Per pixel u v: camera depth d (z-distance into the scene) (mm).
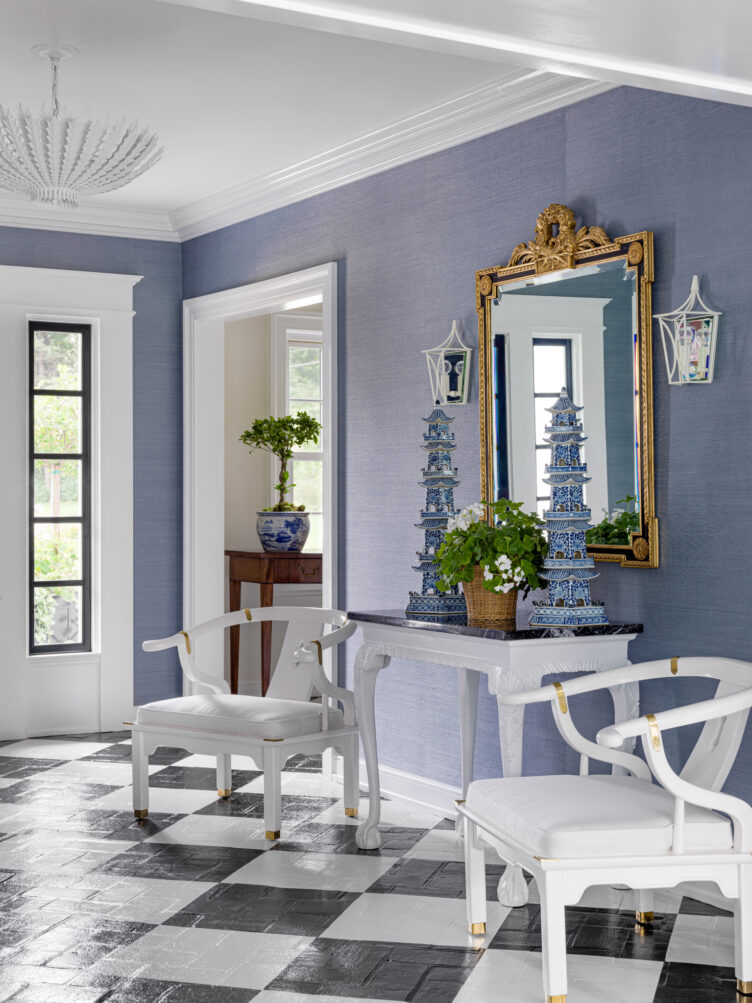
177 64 4254
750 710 3459
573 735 3182
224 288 6293
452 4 2457
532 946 3197
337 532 5398
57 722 6289
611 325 3906
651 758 2729
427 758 4840
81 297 6328
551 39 2658
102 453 6383
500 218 4469
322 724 4426
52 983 2947
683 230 3695
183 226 6508
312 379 7582
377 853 4109
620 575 3938
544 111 4246
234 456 7312
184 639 4762
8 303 6133
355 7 2471
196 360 6543
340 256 5395
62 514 6328
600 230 3965
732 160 3523
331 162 5309
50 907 3521
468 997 2857
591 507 4020
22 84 4473
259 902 3564
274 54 4148
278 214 5844
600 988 2910
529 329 4242
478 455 4562
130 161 4027
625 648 3713
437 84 4414
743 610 3492
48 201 4129
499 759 4445
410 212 4938
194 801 4828
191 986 2928
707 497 3609
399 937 3268
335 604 5387
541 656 3555
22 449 6168
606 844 2703
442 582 3861
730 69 2859
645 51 2734
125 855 4062
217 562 6629
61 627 6340
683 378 3635
